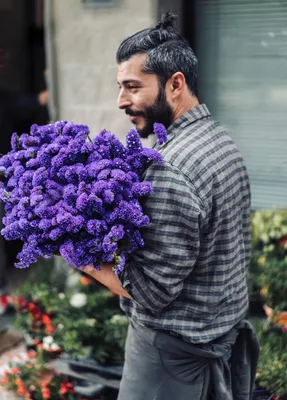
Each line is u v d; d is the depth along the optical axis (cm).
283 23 331
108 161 145
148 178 151
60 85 355
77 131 157
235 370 186
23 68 471
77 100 353
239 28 341
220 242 164
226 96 353
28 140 157
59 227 142
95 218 144
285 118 343
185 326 164
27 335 299
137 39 160
